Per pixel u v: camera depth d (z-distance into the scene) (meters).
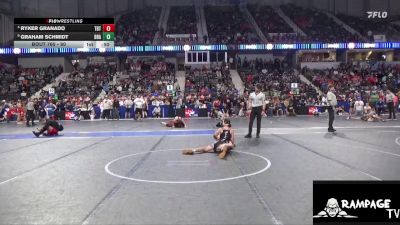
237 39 39.34
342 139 11.99
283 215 4.55
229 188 5.88
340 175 6.60
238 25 44.41
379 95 27.88
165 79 35.25
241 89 34.12
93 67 38.50
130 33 41.84
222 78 35.34
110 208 4.93
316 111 28.72
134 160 8.62
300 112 28.84
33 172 7.40
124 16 47.34
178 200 5.25
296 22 45.38
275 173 6.92
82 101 28.55
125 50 35.56
